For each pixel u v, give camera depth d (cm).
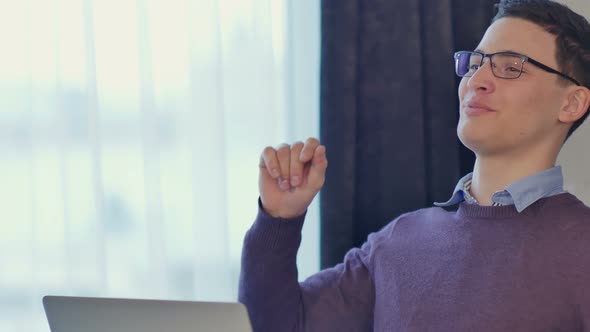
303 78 203
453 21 201
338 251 194
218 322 103
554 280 127
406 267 144
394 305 143
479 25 199
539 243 131
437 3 197
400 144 197
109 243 195
